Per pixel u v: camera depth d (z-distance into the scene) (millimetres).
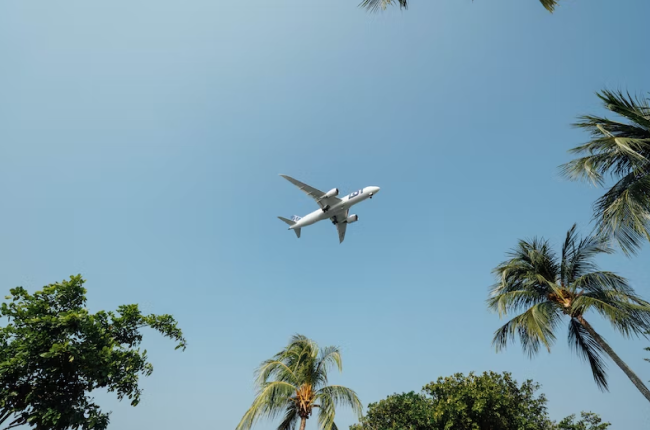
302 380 18297
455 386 25922
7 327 13109
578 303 15914
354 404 17188
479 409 22812
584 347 17453
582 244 17719
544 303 16641
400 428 30016
